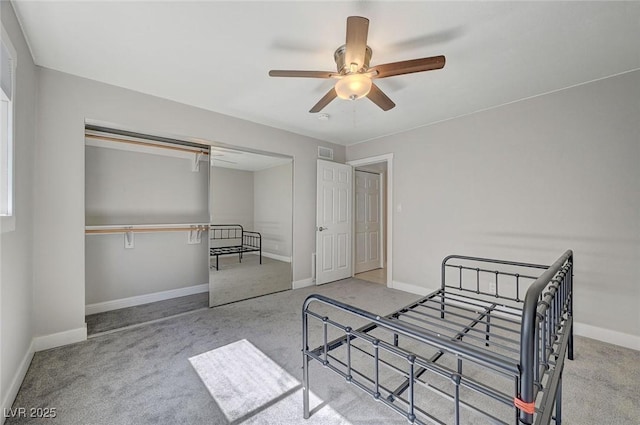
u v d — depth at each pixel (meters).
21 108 1.80
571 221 2.56
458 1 1.53
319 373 1.92
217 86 2.57
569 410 1.58
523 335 0.89
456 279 3.39
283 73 1.81
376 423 1.48
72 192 2.31
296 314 3.02
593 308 2.45
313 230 4.28
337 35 1.84
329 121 3.53
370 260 5.46
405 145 3.92
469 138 3.26
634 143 2.26
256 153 3.62
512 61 2.12
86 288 3.02
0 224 1.42
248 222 3.69
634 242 2.26
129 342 2.35
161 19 1.69
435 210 3.58
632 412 1.56
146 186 3.40
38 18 1.68
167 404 1.61
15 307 1.69
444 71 2.27
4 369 1.51
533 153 2.78
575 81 2.44
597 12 1.60
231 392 1.72
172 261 3.62
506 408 1.59
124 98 2.58
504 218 2.98
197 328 2.64
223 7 1.59
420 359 1.10
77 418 1.49
